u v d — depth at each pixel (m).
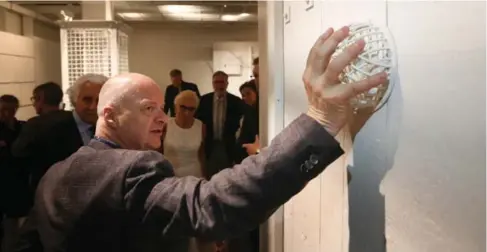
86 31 5.90
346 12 1.12
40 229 1.14
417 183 0.83
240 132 4.30
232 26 10.23
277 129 1.88
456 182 0.71
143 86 1.16
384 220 0.97
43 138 2.59
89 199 1.04
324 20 1.29
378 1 0.96
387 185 0.95
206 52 10.33
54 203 1.09
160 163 1.02
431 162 0.78
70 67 5.90
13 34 7.25
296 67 1.62
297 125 0.87
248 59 9.58
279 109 1.87
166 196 0.95
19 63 7.46
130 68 10.27
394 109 0.90
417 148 0.83
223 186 0.89
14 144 2.69
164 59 10.32
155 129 1.18
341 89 0.82
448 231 0.74
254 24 10.16
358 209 1.10
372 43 0.88
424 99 0.80
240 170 0.89
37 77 8.48
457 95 0.70
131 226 1.00
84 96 2.54
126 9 8.09
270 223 2.12
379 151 0.98
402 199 0.89
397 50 0.89
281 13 1.85
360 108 0.98
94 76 2.58
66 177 1.08
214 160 4.30
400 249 0.91
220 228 0.90
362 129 1.05
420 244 0.83
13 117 3.49
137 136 1.16
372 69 0.87
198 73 10.38
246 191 0.86
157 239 1.00
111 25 5.89
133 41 10.24
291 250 1.82
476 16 0.65
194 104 3.54
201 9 8.03
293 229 1.78
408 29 0.84
